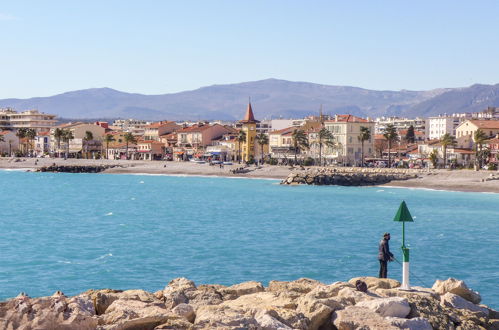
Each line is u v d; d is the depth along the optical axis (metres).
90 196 138.12
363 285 25.39
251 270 51.62
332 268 52.44
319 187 170.62
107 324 21.39
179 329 20.22
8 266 53.34
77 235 73.38
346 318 21.19
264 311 21.47
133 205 115.38
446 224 86.12
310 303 22.41
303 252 60.50
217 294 26.78
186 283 28.84
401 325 21.44
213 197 135.25
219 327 19.89
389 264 54.34
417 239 70.44
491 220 91.25
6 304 21.34
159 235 73.19
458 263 54.62
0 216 95.56
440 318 22.73
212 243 66.50
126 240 68.94
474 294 26.78
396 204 118.62
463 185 159.25
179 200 127.12
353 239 70.19
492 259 56.69
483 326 24.03
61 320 19.92
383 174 175.88
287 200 127.44
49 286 46.19
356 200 128.00
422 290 26.48
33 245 65.38
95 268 52.47
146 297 25.69
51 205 115.38
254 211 104.19
